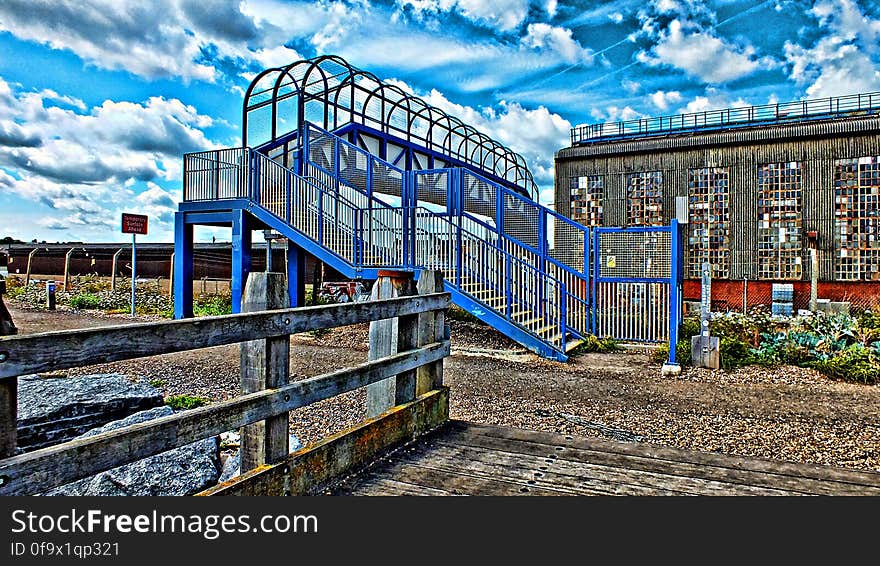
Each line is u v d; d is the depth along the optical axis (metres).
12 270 37.84
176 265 12.98
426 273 4.19
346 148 13.25
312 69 12.17
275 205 11.66
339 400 6.17
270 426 2.51
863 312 14.37
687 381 7.45
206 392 6.53
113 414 4.69
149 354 1.92
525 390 6.87
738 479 2.96
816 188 16.64
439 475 3.02
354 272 10.64
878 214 15.88
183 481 3.15
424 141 16.11
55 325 12.94
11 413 1.58
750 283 17.33
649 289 10.63
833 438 4.93
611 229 10.83
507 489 2.84
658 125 19.75
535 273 9.97
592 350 10.02
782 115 18.25
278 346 2.55
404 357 3.57
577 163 19.80
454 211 11.98
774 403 6.23
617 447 3.50
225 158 12.35
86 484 2.94
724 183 17.78
